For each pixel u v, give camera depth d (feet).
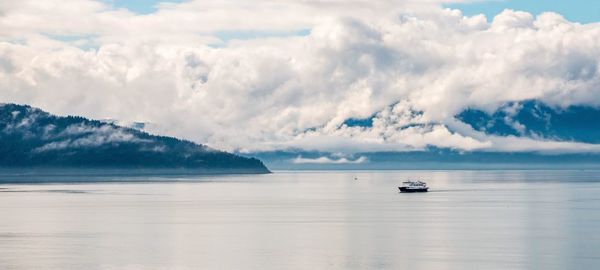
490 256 547.90
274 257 548.31
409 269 504.02
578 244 601.21
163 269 508.53
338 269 504.84
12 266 519.19
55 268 513.45
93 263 529.45
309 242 622.13
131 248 591.37
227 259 541.34
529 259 535.19
